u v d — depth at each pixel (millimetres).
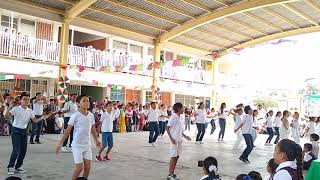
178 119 6695
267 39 21156
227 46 22844
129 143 12266
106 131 8422
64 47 15359
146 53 22031
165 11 16859
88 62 17531
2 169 6867
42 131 13500
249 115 9203
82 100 5137
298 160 2623
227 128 23609
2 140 11164
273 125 14617
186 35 20297
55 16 15211
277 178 2557
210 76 24250
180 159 9148
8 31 16109
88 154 5133
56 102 14508
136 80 19688
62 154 8969
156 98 19594
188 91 23312
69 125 5086
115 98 20656
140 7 16094
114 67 15977
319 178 3150
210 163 3982
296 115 12625
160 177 6883
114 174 6984
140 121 18203
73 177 5043
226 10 16750
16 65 15070
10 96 12758
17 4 14023
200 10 17188
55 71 16141
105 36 19531
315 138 8242
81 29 16953
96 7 15461
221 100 26203
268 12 17578
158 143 12695
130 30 18156
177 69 21703
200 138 13477
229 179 7094
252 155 10766
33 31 17031
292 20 18797
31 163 7621
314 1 15773
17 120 6500
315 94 27312
